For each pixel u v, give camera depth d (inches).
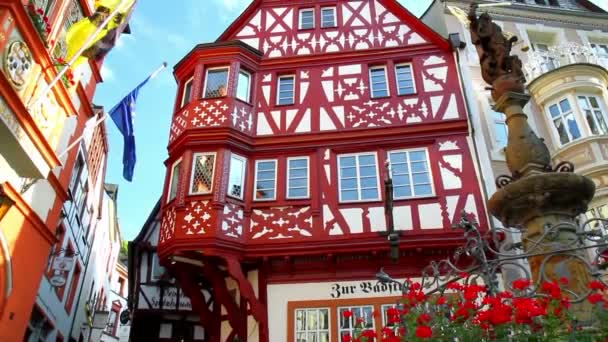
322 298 425.7
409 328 174.4
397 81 530.0
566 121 488.4
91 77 490.9
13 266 337.7
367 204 451.8
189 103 510.3
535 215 232.5
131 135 402.6
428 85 515.5
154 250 576.4
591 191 229.8
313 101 518.9
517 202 234.2
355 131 494.6
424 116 495.8
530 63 539.2
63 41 360.5
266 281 438.3
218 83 519.5
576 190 225.8
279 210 456.4
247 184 472.4
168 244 435.2
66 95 339.3
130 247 573.6
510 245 249.6
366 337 198.1
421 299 185.8
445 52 536.4
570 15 617.3
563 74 498.9
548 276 212.5
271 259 439.8
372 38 558.9
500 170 460.1
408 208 445.4
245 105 509.4
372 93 522.0
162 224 469.1
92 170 772.0
